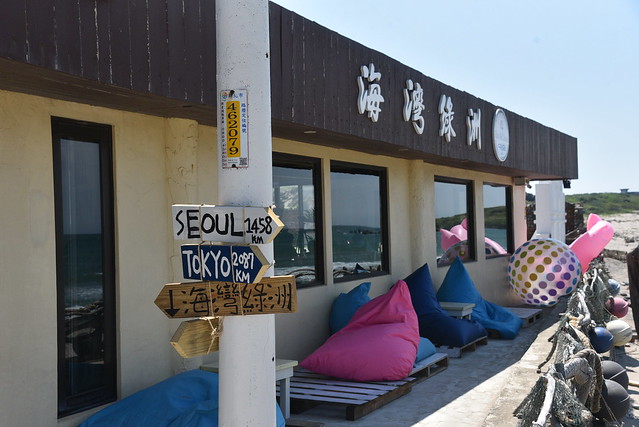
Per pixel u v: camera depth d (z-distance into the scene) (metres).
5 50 3.51
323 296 8.06
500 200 14.59
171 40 4.60
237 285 2.91
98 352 5.22
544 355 7.61
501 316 10.73
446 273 11.16
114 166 5.30
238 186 2.94
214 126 6.29
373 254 9.48
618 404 5.96
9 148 4.46
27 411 4.53
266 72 3.01
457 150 9.51
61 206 4.90
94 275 5.20
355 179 9.08
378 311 7.43
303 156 7.79
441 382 7.40
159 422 4.59
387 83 7.49
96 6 4.04
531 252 11.70
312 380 6.80
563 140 14.69
